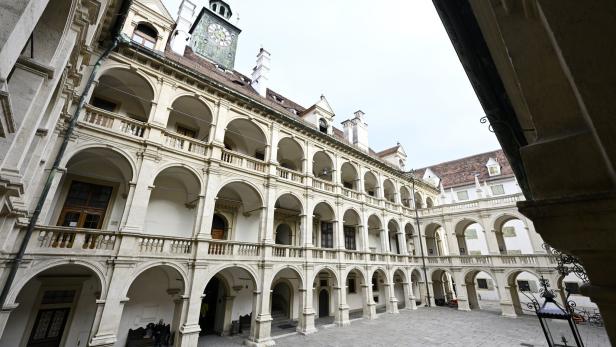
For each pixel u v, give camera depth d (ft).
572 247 4.29
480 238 127.65
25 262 32.81
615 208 3.73
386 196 112.57
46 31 17.47
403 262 94.17
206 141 59.52
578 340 19.53
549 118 5.00
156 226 52.37
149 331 47.60
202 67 60.85
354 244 93.35
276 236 78.59
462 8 9.07
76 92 39.55
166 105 49.80
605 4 3.30
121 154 43.50
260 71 80.07
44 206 34.88
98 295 37.73
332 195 75.97
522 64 5.41
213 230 61.36
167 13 55.26
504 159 129.29
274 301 76.95
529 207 4.68
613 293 3.82
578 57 3.43
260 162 61.46
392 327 65.46
